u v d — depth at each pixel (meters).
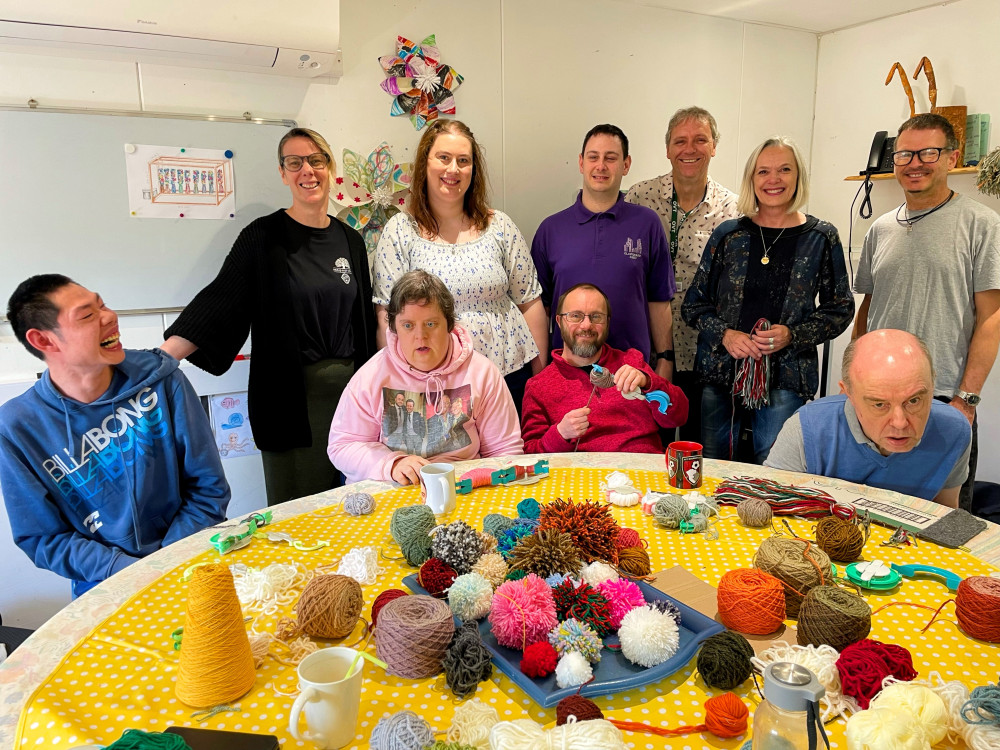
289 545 1.27
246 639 0.87
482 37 2.98
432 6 2.85
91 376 1.44
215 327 2.24
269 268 2.27
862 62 3.75
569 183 3.35
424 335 1.71
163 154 2.50
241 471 2.85
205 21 2.18
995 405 3.25
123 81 2.41
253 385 2.32
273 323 2.29
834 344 4.04
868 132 3.78
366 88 2.79
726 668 0.84
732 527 1.33
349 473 1.75
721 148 3.79
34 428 1.43
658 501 1.35
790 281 2.39
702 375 2.58
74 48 2.27
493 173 3.14
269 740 0.76
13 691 0.87
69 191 2.39
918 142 2.32
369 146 2.85
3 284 2.35
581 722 0.71
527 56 3.11
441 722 0.81
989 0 3.16
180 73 2.48
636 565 1.12
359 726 0.81
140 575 1.17
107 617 1.03
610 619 0.96
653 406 2.10
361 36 2.74
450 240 2.49
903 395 1.26
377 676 0.90
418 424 1.81
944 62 3.37
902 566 1.12
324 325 2.36
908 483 1.49
